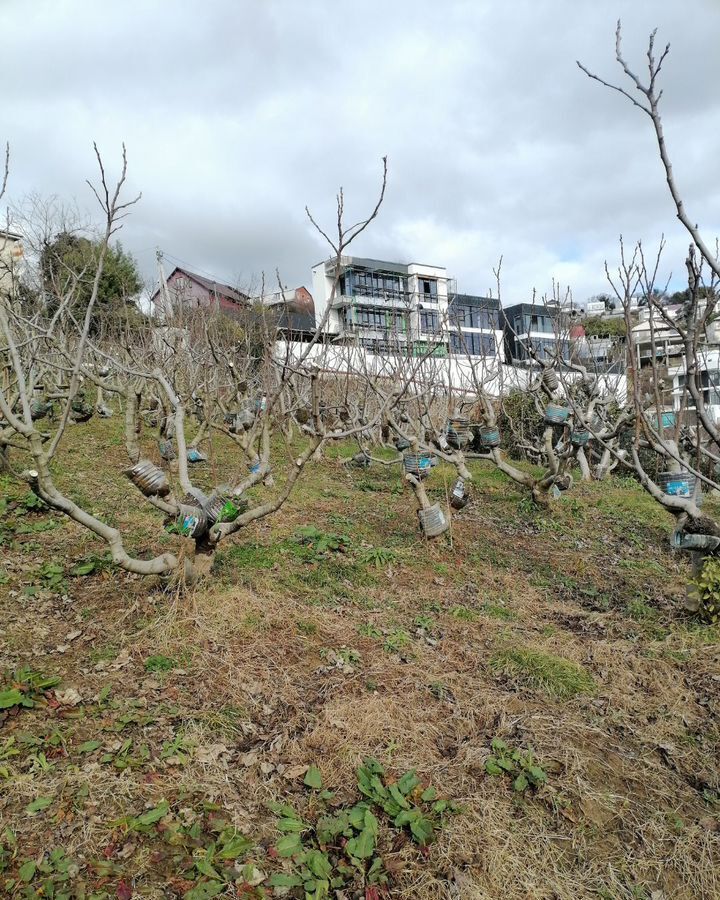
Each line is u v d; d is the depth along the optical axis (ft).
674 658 15.67
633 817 10.66
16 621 14.99
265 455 17.30
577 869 9.62
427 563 21.85
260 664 14.30
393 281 111.45
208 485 28.81
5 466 23.70
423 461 23.39
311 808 10.43
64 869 8.61
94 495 24.98
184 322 36.01
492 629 17.24
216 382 34.22
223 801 10.25
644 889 9.36
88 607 15.94
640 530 30.50
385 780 11.07
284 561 19.99
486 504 32.58
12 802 9.65
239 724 12.30
